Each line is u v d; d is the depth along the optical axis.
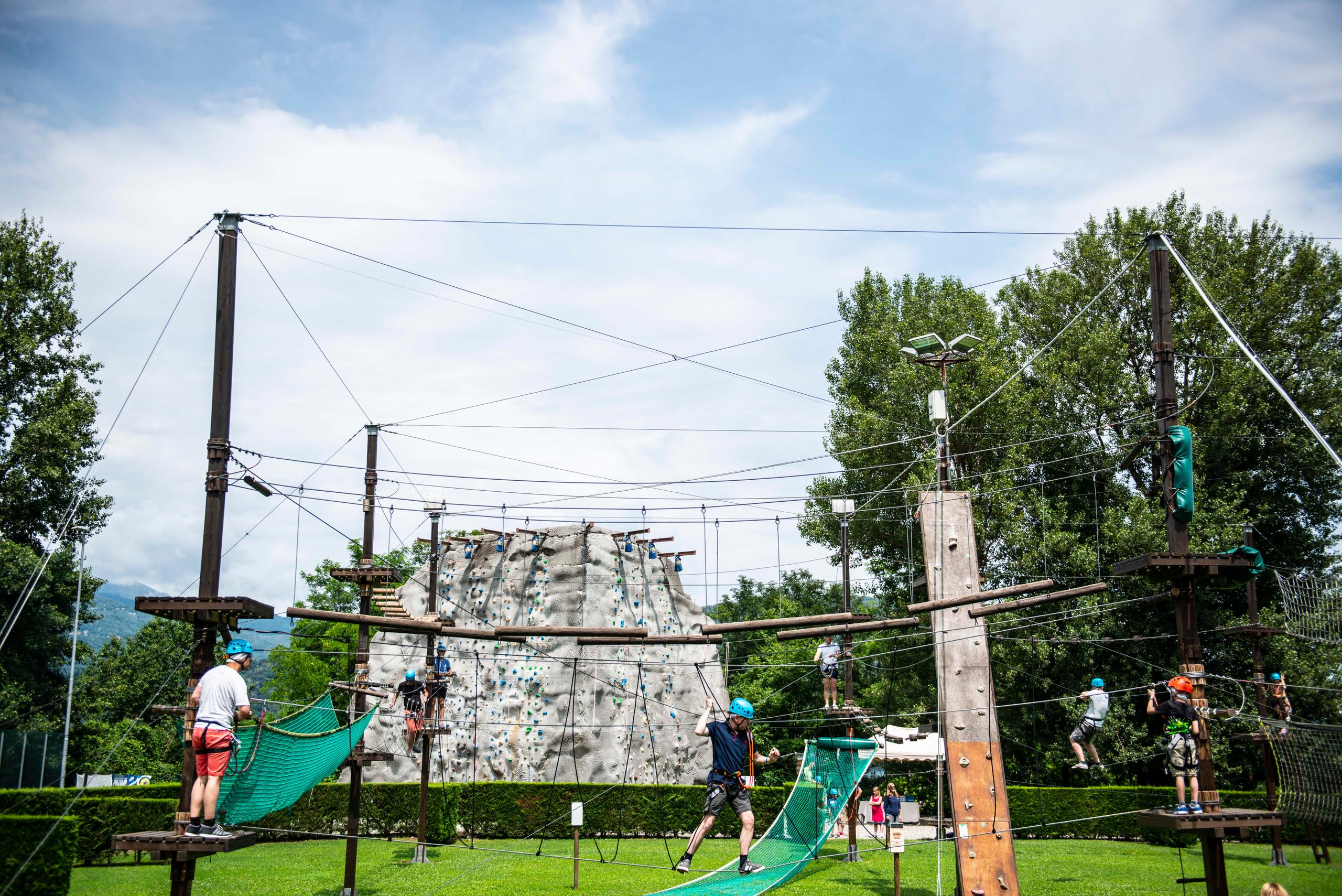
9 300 39.59
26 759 25.61
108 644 50.88
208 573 13.88
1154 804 30.83
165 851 12.18
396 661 35.66
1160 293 15.20
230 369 14.86
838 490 42.41
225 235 15.35
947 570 18.77
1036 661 34.28
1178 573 13.91
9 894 17.31
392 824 30.77
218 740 12.66
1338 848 15.02
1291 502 36.31
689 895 18.66
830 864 23.88
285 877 21.81
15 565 37.22
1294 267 36.38
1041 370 38.84
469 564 37.28
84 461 40.62
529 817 31.80
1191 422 36.16
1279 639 31.12
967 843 16.97
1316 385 35.06
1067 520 35.44
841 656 25.48
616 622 36.38
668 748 35.16
